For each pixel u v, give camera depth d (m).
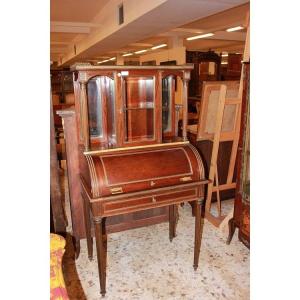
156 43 9.37
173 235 2.61
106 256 2.37
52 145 2.34
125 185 1.86
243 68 2.55
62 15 6.11
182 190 2.02
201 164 2.09
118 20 4.65
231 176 3.11
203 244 2.54
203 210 3.17
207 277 2.11
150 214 2.69
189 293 1.95
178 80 6.43
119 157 1.99
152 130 2.23
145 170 1.94
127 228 2.62
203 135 2.92
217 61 8.15
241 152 2.31
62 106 4.26
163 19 3.94
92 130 2.20
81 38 8.44
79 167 2.31
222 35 8.28
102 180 1.83
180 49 7.59
